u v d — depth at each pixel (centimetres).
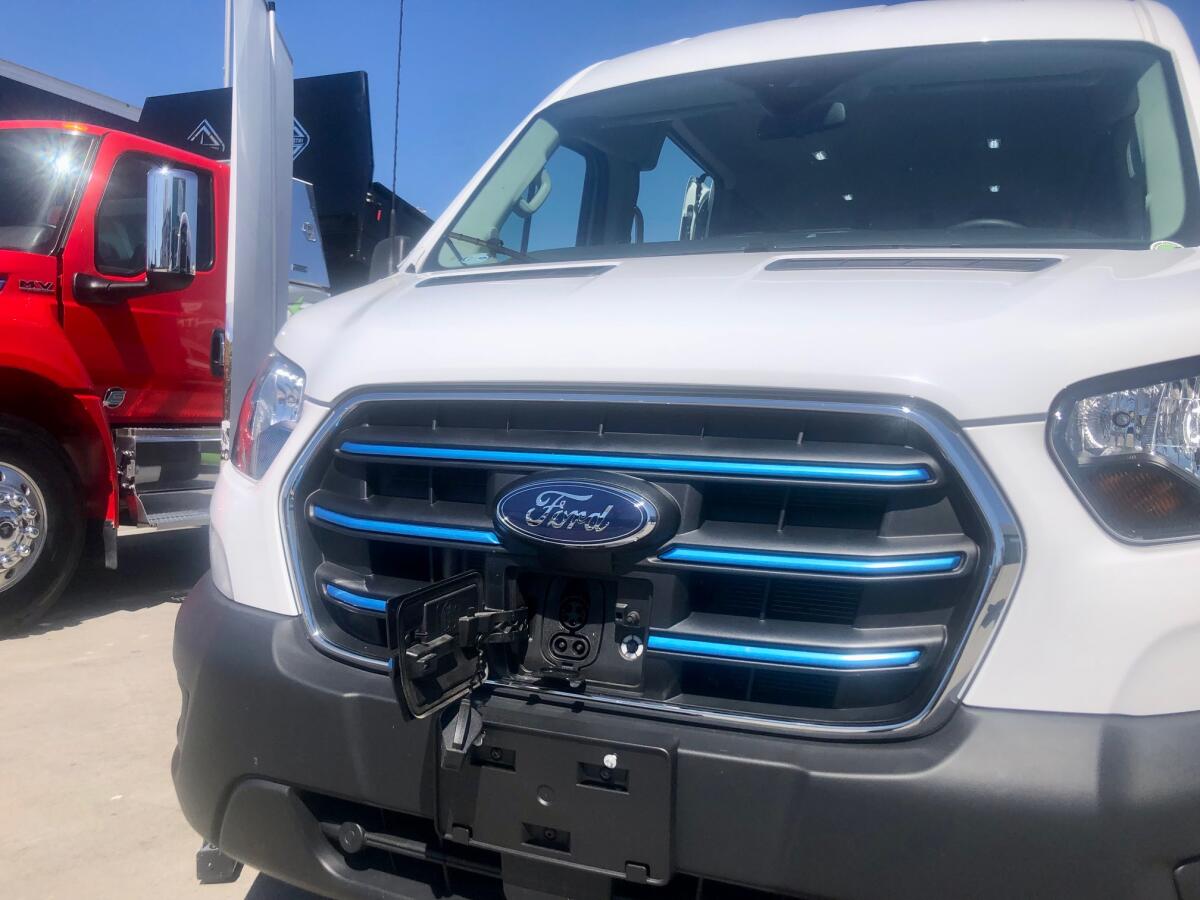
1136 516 169
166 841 315
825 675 181
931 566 174
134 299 576
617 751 181
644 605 190
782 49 341
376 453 213
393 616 180
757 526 186
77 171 558
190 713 225
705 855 177
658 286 223
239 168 455
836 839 169
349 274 847
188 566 703
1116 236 271
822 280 215
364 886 205
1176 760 160
